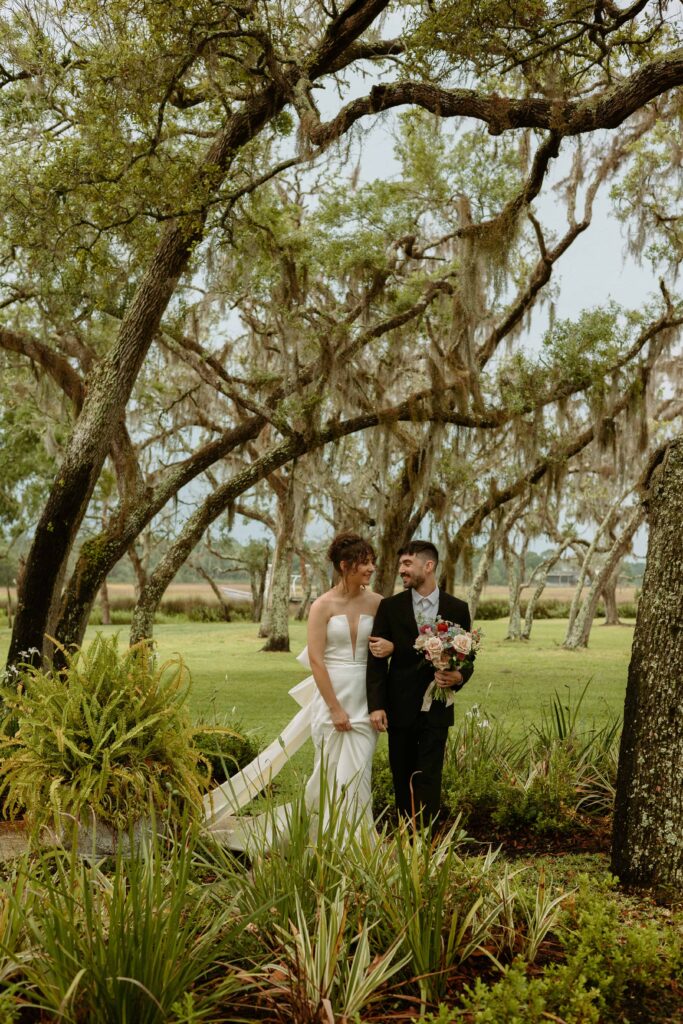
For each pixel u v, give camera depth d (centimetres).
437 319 1714
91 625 4253
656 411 2356
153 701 505
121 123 935
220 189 1073
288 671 1972
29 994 288
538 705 1314
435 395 1527
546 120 809
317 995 289
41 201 1014
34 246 1080
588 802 637
